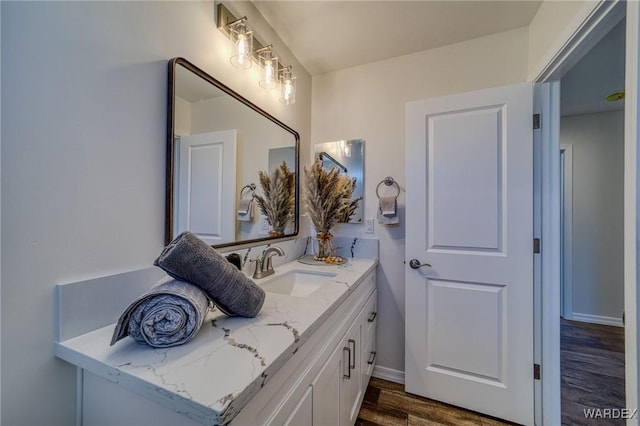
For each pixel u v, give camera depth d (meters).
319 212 1.66
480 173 1.44
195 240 0.69
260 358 0.57
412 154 1.59
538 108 1.38
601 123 2.69
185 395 0.46
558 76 1.32
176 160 0.93
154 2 0.86
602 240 2.70
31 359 0.60
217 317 0.78
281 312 0.83
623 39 1.56
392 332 1.78
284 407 0.63
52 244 0.63
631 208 0.72
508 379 1.39
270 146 1.51
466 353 1.48
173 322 0.61
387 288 1.80
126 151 0.78
